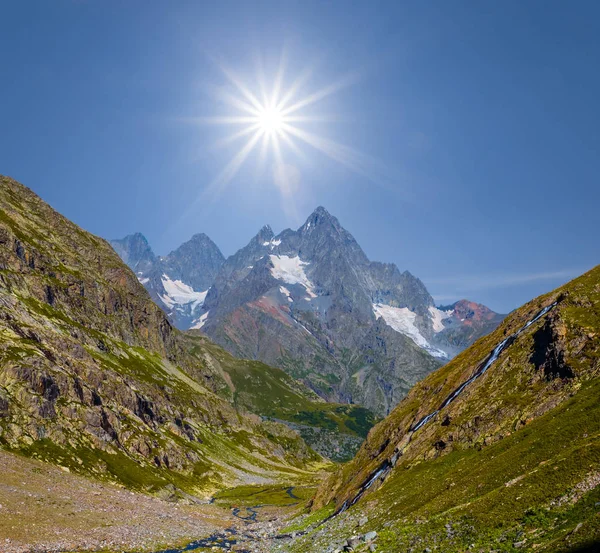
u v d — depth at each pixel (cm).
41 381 12962
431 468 7106
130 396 18088
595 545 2831
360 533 6047
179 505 12425
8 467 9156
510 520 4012
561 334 7350
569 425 5231
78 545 6631
